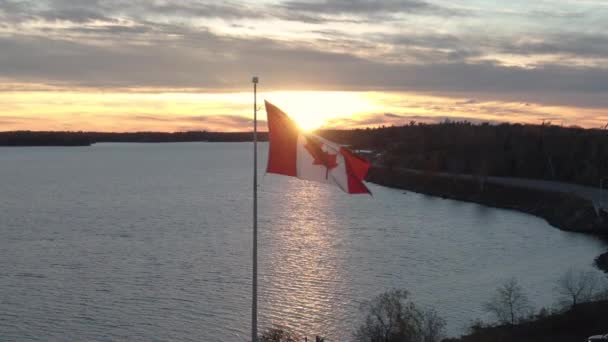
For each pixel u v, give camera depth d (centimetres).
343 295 7631
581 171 17500
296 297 7606
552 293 7425
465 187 17300
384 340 5491
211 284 8275
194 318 6994
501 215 14012
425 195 17762
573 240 10919
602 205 12500
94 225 13325
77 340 6444
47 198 18725
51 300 7712
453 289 7750
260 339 5784
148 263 9550
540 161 18988
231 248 10538
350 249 10269
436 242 10806
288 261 9456
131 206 16588
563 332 5688
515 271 8625
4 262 9731
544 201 14500
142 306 7431
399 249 10219
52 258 10019
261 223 13200
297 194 18788
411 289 7800
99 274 8919
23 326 6850
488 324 6259
